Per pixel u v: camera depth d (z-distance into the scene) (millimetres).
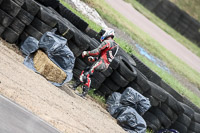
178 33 133000
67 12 41500
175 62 86625
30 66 32750
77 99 33688
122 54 45438
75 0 60562
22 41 34938
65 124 24328
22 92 24703
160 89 43906
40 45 33406
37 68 32750
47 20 34750
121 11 94125
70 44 36750
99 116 33719
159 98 43531
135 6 112812
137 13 108312
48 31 35125
